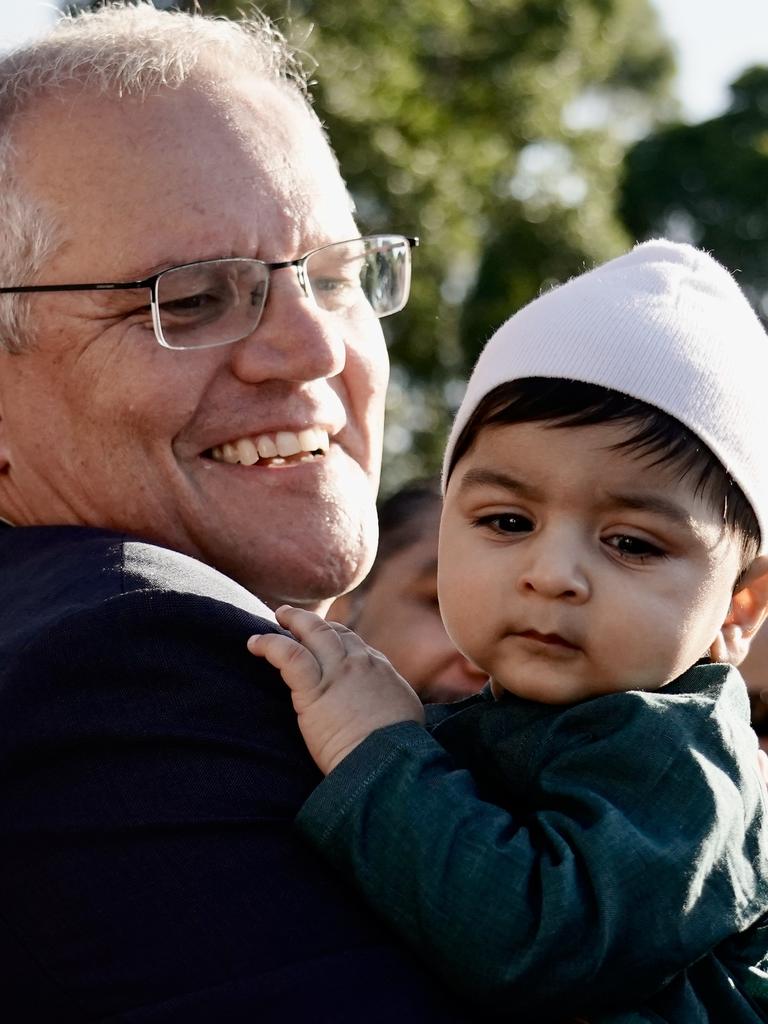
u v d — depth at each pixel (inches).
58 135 99.1
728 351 84.3
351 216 111.7
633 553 81.7
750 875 78.2
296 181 103.3
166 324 98.5
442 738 89.0
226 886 77.0
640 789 77.6
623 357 82.1
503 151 687.7
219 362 99.7
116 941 76.2
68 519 102.1
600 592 81.0
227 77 103.3
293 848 78.8
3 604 88.7
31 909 77.8
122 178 98.3
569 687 82.3
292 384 101.9
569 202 711.7
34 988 77.0
